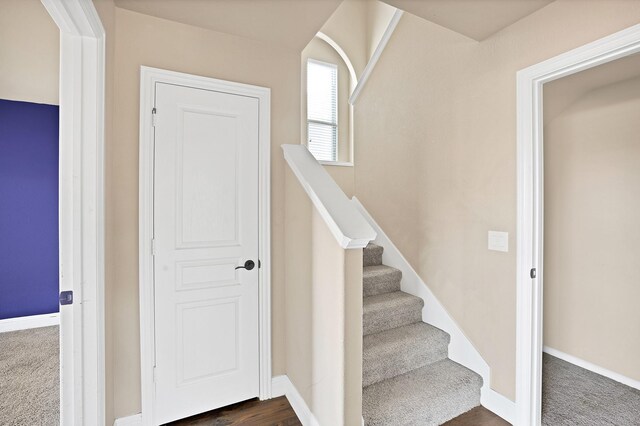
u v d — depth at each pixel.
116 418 1.79
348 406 1.55
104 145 1.53
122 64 1.82
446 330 2.35
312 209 1.83
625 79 2.26
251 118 2.15
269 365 2.19
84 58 1.41
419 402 1.85
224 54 2.08
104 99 1.52
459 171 2.24
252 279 2.15
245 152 2.13
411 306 2.49
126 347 1.82
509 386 1.92
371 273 2.68
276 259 2.24
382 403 1.83
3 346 2.99
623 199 2.33
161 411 1.89
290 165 2.11
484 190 2.06
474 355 2.13
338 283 1.56
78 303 1.39
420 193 2.59
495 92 1.97
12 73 2.44
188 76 1.97
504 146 1.93
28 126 3.42
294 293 2.10
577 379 2.38
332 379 1.62
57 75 2.47
